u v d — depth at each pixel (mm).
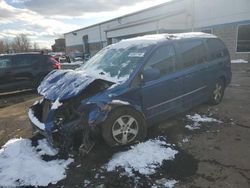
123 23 33344
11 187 3551
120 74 4738
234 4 18938
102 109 4195
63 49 74562
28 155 4355
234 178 3514
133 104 4555
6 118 7180
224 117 5852
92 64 5473
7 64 10641
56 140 4250
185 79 5426
